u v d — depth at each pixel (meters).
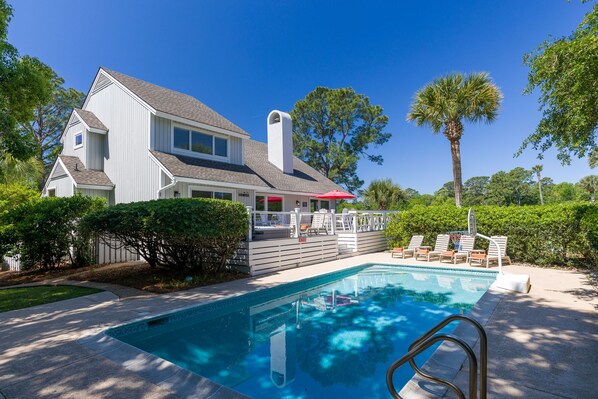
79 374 3.66
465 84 16.75
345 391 3.82
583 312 5.72
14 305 6.98
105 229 9.54
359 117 39.78
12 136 10.44
